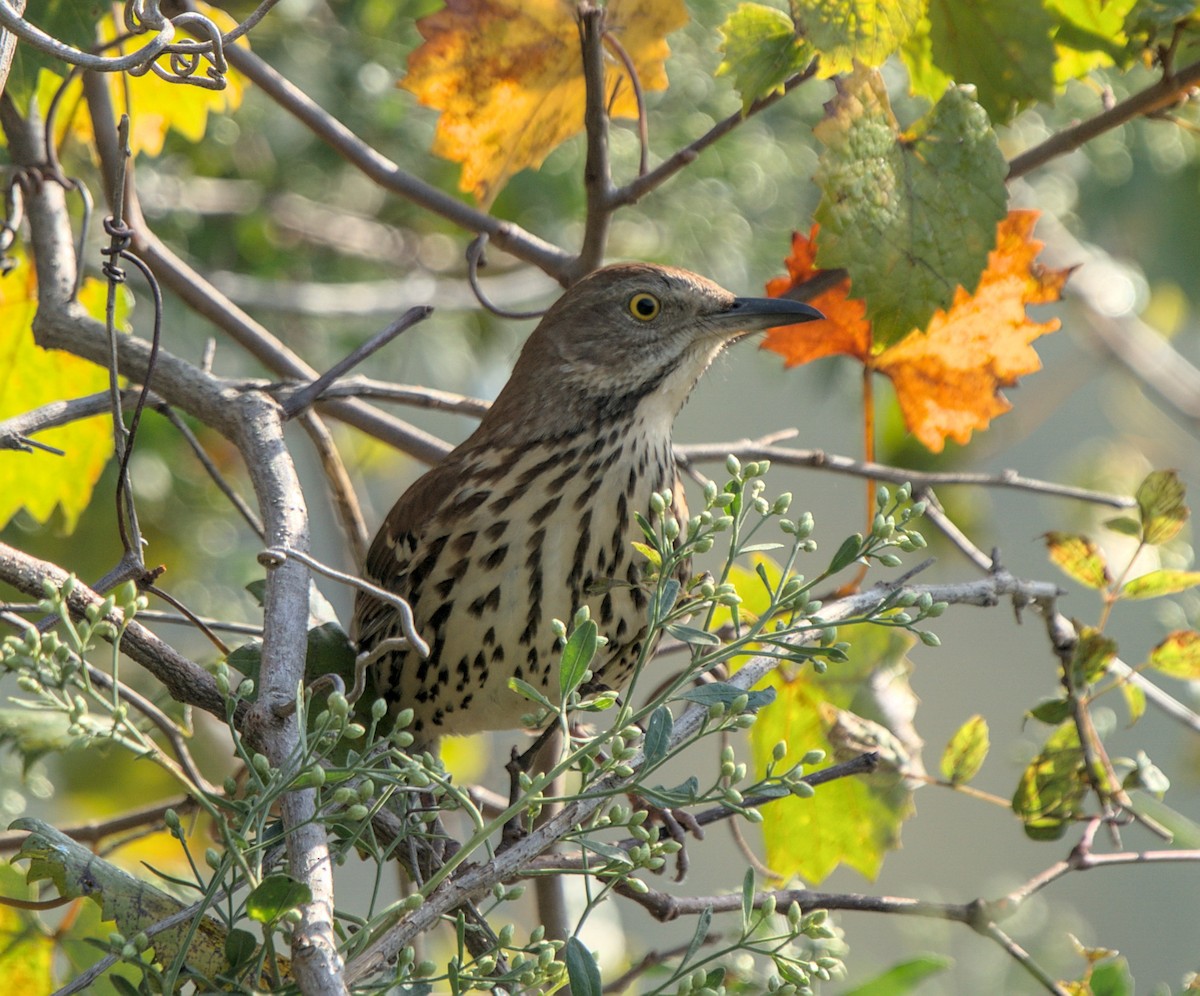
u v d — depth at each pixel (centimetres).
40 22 672
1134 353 1293
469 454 699
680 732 454
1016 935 747
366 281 1094
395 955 410
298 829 396
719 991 404
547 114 744
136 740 405
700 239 991
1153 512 621
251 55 742
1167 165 1048
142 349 622
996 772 1717
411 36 977
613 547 672
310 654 589
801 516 445
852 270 627
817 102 1015
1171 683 1516
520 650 657
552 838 414
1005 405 732
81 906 584
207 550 984
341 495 707
